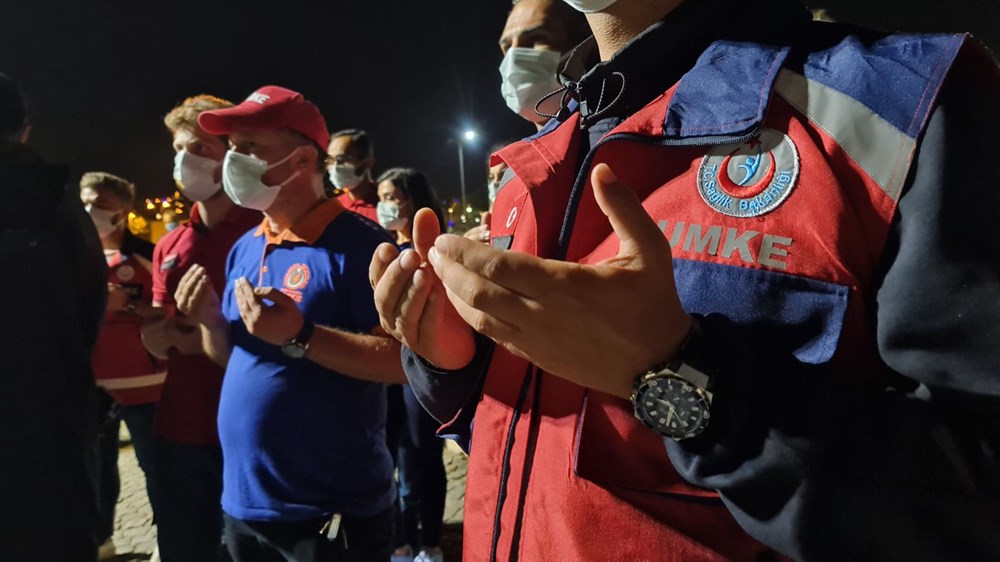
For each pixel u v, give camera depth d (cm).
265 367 181
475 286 50
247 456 178
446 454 464
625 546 61
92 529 159
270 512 174
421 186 396
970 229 47
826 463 49
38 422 147
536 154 80
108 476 325
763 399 51
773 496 50
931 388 47
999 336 44
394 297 76
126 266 332
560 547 65
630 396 56
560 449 68
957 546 47
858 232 52
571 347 52
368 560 182
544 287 48
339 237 188
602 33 79
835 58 59
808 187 54
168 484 238
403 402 338
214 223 270
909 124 52
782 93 59
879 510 48
